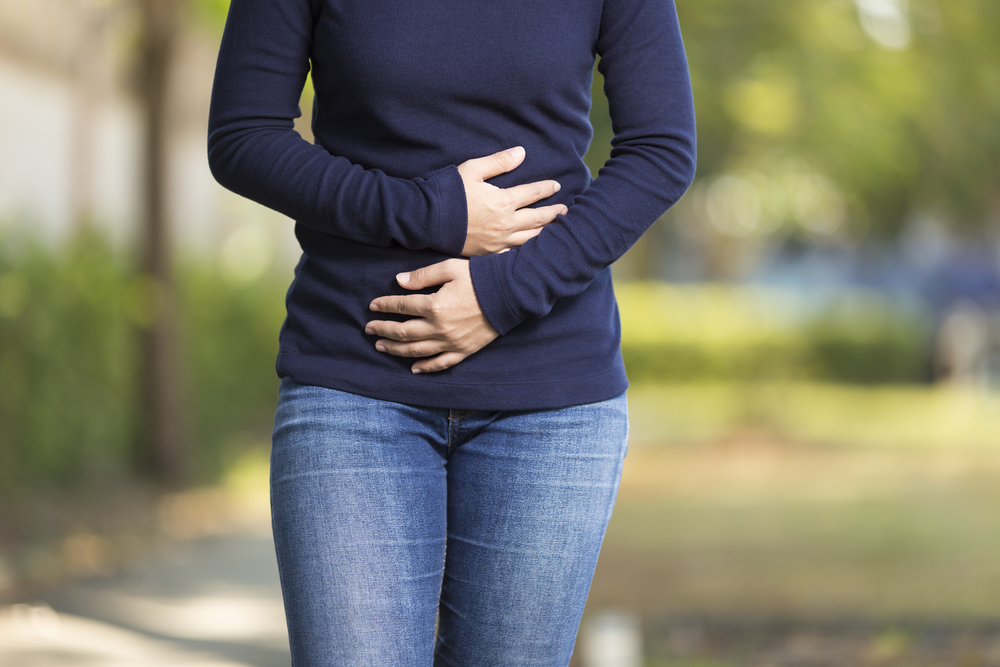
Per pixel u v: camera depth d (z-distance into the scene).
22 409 12.27
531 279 2.89
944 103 18.06
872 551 10.57
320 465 2.91
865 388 32.84
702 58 16.62
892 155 18.72
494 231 2.94
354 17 2.93
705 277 42.31
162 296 15.21
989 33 17.22
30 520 11.44
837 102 17.72
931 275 33.62
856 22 17.55
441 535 3.03
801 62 17.17
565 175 3.09
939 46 17.42
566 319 3.04
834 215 23.52
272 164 2.98
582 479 3.02
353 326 3.00
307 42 3.06
